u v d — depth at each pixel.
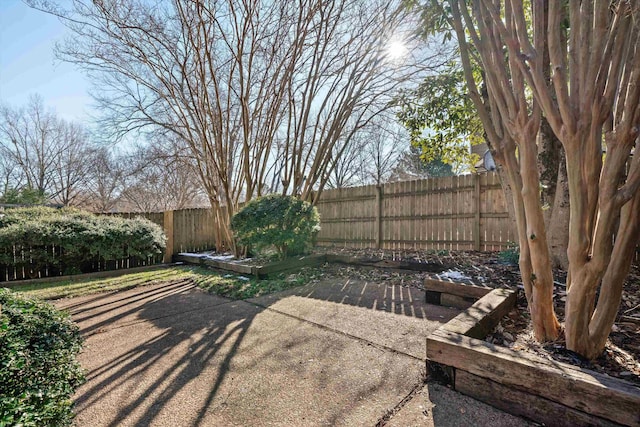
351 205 7.60
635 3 1.51
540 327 2.04
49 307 2.39
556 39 1.68
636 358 1.83
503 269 4.03
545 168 4.04
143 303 4.00
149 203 17.70
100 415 1.64
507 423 1.51
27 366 1.51
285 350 2.42
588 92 1.64
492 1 1.96
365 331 2.76
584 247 1.73
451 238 6.14
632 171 1.60
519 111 1.91
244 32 5.59
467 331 2.01
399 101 5.53
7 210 6.75
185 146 9.40
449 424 1.51
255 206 5.78
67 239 5.91
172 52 6.06
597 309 1.81
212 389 1.88
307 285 4.64
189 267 6.96
